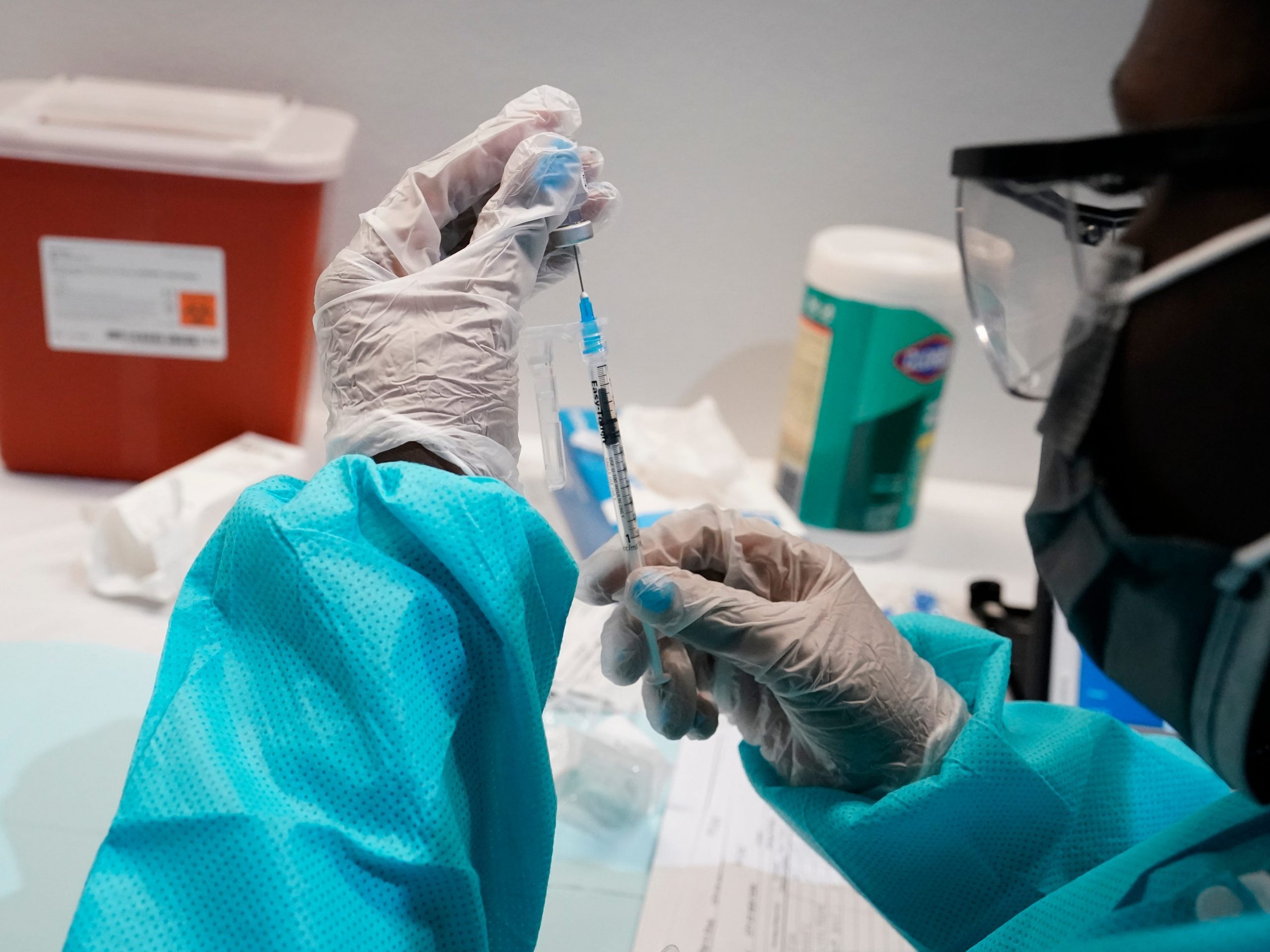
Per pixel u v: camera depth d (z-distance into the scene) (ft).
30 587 3.16
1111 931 1.48
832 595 1.96
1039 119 3.66
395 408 1.86
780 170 3.78
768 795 2.14
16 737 2.51
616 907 2.32
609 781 2.61
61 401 3.58
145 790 1.49
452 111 3.69
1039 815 1.91
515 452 2.03
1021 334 1.63
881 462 3.69
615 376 4.23
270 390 3.62
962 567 3.91
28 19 3.55
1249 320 1.26
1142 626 1.55
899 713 1.94
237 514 1.68
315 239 3.39
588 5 3.50
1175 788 2.08
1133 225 1.42
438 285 1.90
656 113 3.68
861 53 3.57
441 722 1.60
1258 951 1.24
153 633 3.04
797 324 4.08
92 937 1.39
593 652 3.15
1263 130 1.18
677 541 2.06
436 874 1.53
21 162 3.14
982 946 1.73
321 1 3.51
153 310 3.43
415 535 1.64
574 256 2.13
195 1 3.52
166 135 3.18
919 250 3.65
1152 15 1.39
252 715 1.59
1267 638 1.32
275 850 1.43
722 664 2.10
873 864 1.95
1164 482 1.41
